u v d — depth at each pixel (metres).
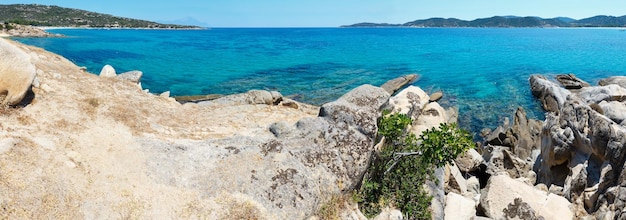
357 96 14.31
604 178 13.01
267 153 10.73
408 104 20.39
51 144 9.23
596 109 18.14
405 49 79.88
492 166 18.95
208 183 9.52
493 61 57.25
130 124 12.03
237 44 95.81
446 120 23.17
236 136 11.93
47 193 7.80
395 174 13.01
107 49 72.12
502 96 34.16
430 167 14.09
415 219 12.21
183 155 10.13
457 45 92.12
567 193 14.57
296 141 11.59
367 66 51.91
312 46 89.44
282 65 52.19
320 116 12.98
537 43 98.00
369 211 11.70
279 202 9.61
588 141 14.24
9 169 7.85
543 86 32.19
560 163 16.39
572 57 62.09
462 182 16.55
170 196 8.96
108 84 15.74
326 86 37.41
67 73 15.12
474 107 30.56
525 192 13.29
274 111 18.78
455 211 13.35
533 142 22.22
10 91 10.23
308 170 10.66
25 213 7.27
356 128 12.43
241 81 39.69
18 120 9.85
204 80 40.03
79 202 8.02
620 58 60.12
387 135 12.81
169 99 17.50
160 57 60.31
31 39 96.38
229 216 8.96
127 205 8.42
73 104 11.91
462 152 11.68
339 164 11.33
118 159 9.54
